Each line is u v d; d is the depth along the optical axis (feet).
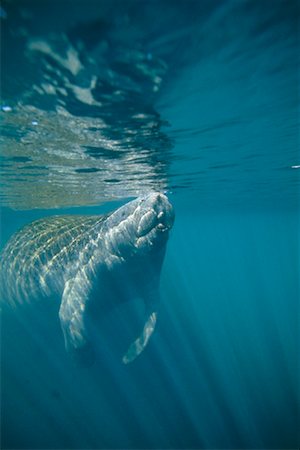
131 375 7.14
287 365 8.56
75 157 6.53
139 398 6.38
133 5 2.29
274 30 2.74
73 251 5.94
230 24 2.63
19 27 2.45
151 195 4.64
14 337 8.48
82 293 5.47
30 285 6.43
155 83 3.53
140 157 6.79
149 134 5.32
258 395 6.88
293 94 4.07
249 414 6.12
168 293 22.48
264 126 5.31
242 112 4.62
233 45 2.93
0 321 9.13
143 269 5.20
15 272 6.67
